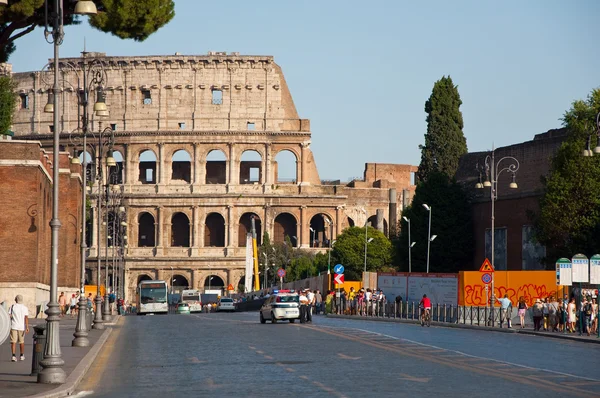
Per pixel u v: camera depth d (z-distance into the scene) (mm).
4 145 131500
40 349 53375
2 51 78312
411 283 140500
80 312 75875
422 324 120688
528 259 175750
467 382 46594
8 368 57656
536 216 159500
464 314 122188
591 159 146000
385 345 74375
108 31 76500
